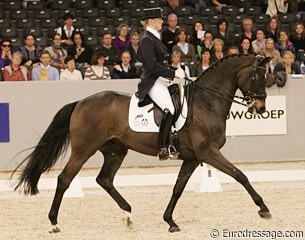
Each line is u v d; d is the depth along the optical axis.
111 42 20.06
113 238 10.27
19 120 17.61
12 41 21.75
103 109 11.05
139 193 14.40
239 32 22.92
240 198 13.52
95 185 15.44
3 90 17.53
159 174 16.72
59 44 20.17
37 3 23.95
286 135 18.16
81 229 11.06
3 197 14.26
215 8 24.09
